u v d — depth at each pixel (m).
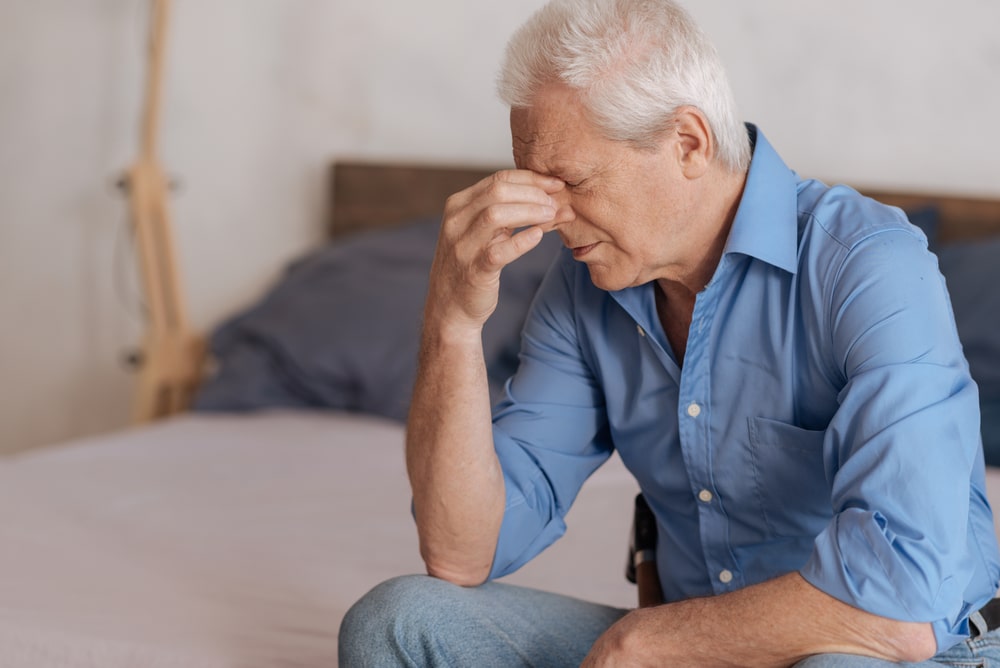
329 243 3.56
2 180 3.95
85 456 2.72
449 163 3.50
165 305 3.67
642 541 1.46
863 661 1.04
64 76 3.87
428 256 3.24
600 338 1.41
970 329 2.55
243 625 1.62
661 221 1.25
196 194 3.78
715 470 1.31
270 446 2.81
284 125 3.68
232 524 2.18
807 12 3.05
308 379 3.13
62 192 3.90
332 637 1.58
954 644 1.16
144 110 3.69
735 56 3.12
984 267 2.66
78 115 3.86
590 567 1.87
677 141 1.23
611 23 1.21
